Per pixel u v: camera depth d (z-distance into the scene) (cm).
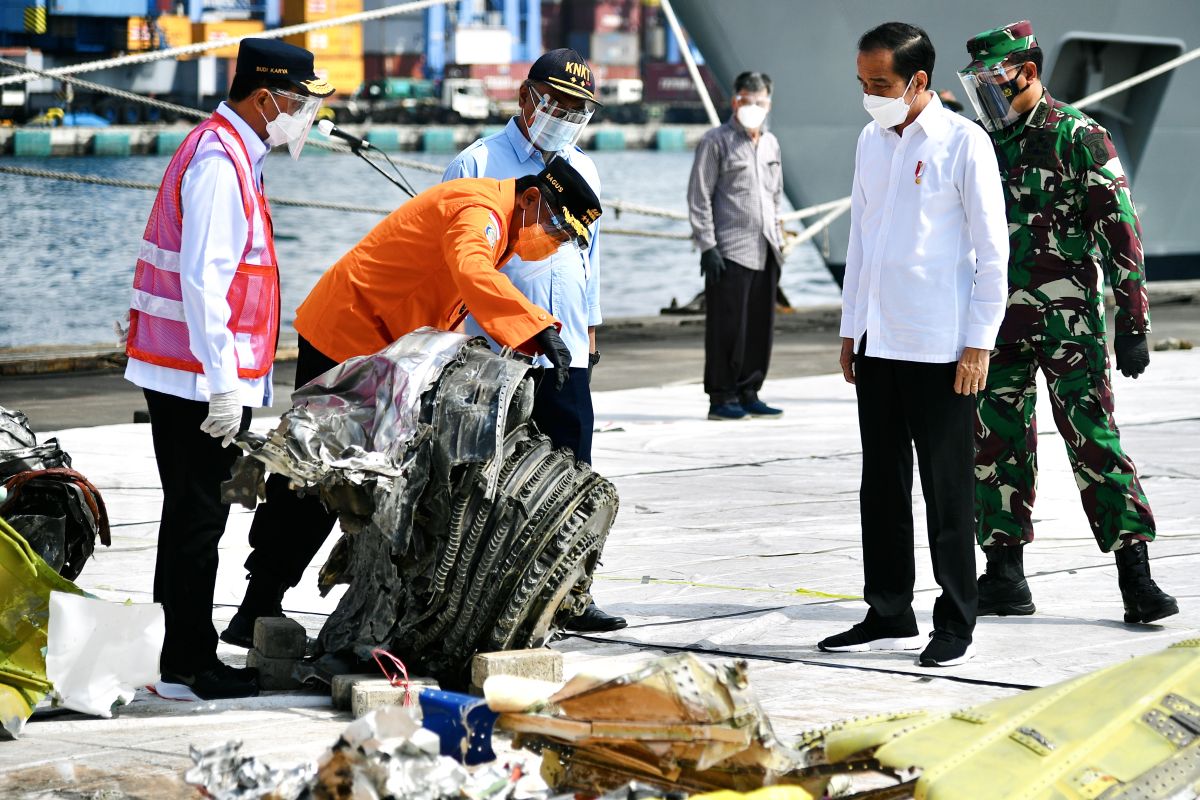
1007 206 1297
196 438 1045
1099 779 742
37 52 16650
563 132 1282
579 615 1091
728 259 2505
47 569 974
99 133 16575
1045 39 4584
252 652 1100
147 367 1044
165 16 18562
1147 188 5006
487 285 1059
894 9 4316
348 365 1042
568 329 1309
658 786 799
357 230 11506
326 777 744
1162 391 2805
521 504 1020
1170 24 4750
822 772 783
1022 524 1297
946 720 797
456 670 1051
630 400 2833
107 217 11012
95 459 2111
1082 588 1402
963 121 1160
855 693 1059
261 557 1170
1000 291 1138
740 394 2588
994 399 1300
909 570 1186
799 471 2047
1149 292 4934
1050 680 1092
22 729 952
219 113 1055
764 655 1173
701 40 4422
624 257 10575
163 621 987
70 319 6362
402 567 1030
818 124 4444
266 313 1066
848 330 1217
